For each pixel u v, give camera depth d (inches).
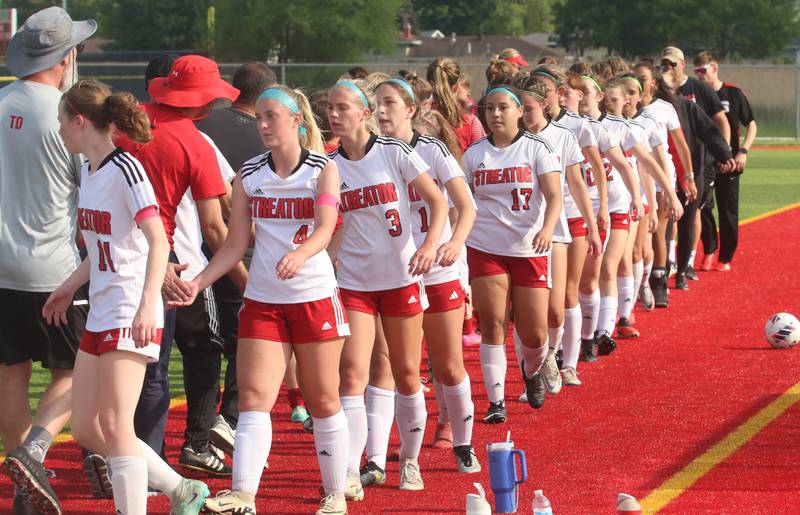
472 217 447.2
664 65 956.0
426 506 438.3
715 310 880.9
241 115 528.4
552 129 602.5
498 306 553.6
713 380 652.1
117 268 376.2
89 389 382.9
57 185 432.5
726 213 1061.1
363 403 445.7
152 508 444.5
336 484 419.2
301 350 402.6
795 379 650.8
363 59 4724.4
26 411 444.8
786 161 2503.7
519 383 663.1
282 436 546.9
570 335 644.1
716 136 943.7
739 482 460.8
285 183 394.9
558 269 601.0
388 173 435.5
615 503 436.1
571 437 538.9
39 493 401.1
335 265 444.8
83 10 6309.1
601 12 5826.8
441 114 610.5
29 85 435.5
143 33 5841.5
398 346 446.0
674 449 513.0
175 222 456.4
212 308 474.6
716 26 5561.0
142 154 433.7
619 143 691.4
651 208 751.1
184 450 478.9
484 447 523.8
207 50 4709.6
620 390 633.0
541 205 552.7
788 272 1062.4
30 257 429.7
